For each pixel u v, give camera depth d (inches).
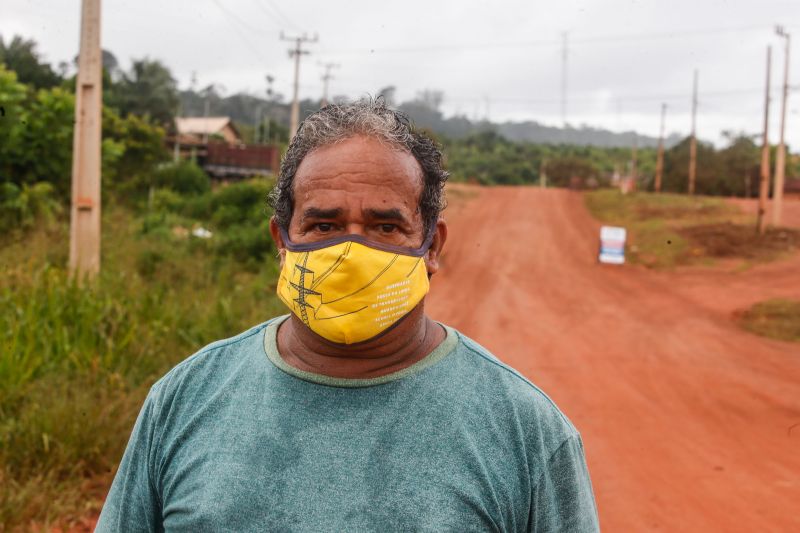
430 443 52.3
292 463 52.4
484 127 5467.5
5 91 593.0
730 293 722.8
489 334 493.4
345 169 55.6
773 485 222.5
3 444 192.1
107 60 2090.3
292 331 59.4
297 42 1040.8
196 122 2596.0
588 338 486.0
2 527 160.7
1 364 224.1
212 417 56.0
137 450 59.3
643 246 1080.2
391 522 50.3
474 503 50.8
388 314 54.8
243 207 933.2
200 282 474.0
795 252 980.6
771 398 332.8
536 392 57.3
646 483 221.6
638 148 4030.5
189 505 52.9
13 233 500.1
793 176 2554.1
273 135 3280.0
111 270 414.6
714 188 2266.2
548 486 54.2
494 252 1055.6
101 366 250.5
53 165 621.3
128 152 1216.2
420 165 58.4
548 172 2792.8
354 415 53.4
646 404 317.1
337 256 54.2
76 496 179.5
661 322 561.6
